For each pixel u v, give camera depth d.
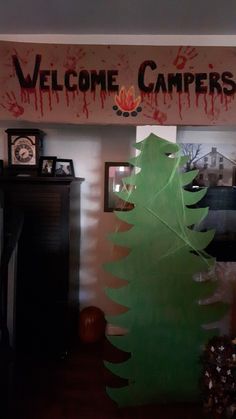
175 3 1.43
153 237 1.61
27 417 1.62
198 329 1.65
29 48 1.59
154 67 1.60
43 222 2.13
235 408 1.31
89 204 2.58
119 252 1.91
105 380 1.95
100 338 2.46
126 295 1.62
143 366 1.66
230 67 1.59
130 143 2.53
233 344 1.41
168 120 1.62
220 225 1.86
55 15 1.54
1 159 2.48
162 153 1.59
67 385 1.90
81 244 2.60
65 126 2.48
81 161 2.55
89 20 1.59
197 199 1.62
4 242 1.40
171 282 1.63
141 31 1.70
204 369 1.46
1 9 1.49
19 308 2.16
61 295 2.15
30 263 2.14
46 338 2.18
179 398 1.68
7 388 1.40
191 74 1.60
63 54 1.59
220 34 1.72
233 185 2.39
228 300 1.80
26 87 1.61
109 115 1.62
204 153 2.41
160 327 1.64
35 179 2.08
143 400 1.67
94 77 1.60
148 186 1.59
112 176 2.54
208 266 1.63
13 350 1.40
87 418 1.62
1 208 1.39
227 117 1.61
